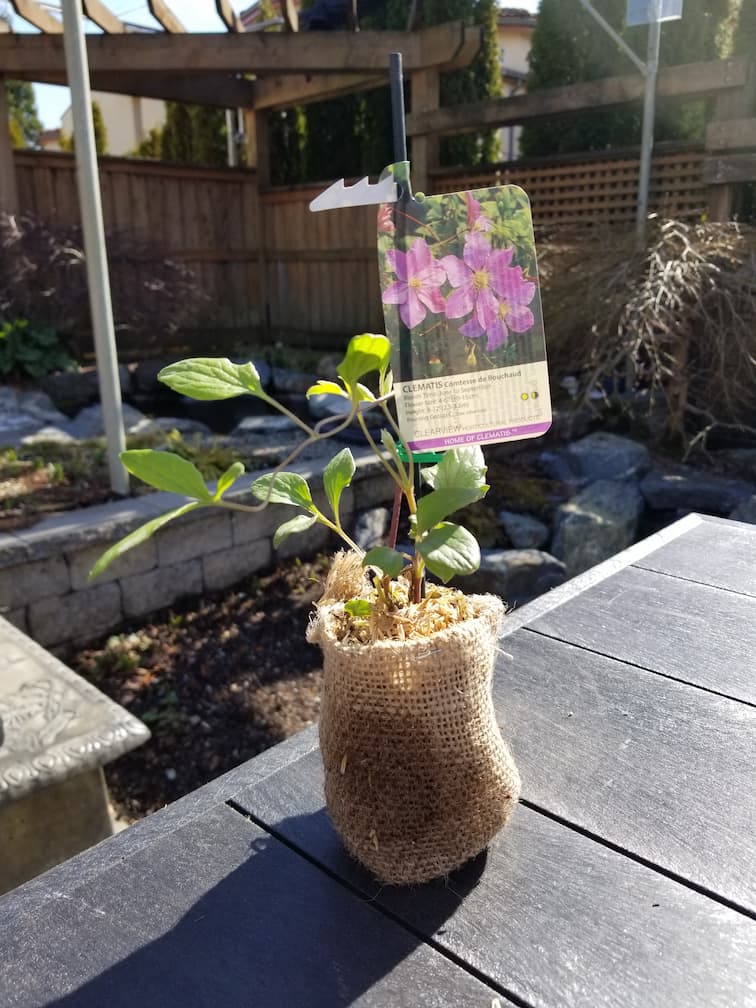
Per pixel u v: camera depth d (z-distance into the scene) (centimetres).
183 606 305
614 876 70
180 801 84
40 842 169
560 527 330
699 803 79
